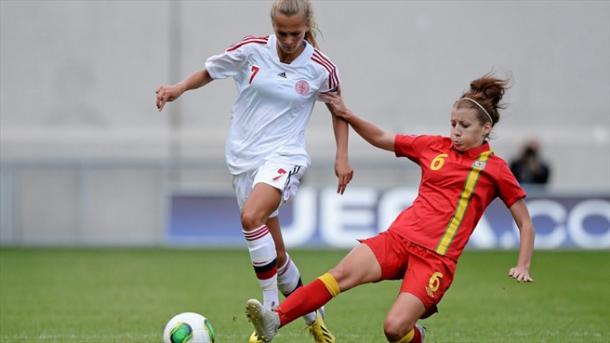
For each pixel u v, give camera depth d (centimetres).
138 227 6450
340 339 2869
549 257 5472
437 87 6869
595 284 4300
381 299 3834
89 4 6819
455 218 2236
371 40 6869
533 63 6831
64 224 6431
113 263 5222
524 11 6844
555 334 2972
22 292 4047
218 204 6181
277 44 2478
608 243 5919
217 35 6844
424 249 2212
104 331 3028
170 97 2494
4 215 6375
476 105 2262
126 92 6800
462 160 2275
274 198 2397
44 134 6775
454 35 6862
